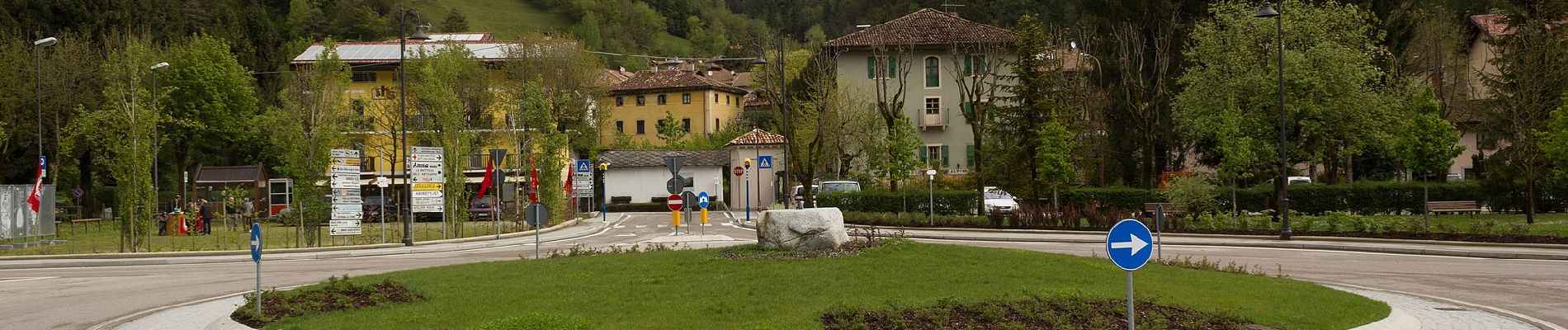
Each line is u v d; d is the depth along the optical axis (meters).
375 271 21.30
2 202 30.31
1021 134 40.00
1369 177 55.78
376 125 61.00
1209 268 16.89
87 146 53.00
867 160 55.19
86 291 17.84
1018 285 13.42
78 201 58.50
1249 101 44.03
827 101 57.19
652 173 62.75
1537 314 13.48
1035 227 35.59
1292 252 24.94
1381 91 44.53
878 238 18.05
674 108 92.56
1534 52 43.09
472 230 39.78
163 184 69.31
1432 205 39.12
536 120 43.34
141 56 41.97
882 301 12.05
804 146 58.84
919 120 61.91
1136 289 13.31
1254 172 41.12
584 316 11.48
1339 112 42.31
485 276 15.32
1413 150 32.66
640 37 134.75
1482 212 42.00
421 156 33.75
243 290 17.77
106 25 62.09
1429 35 49.88
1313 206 41.28
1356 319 11.63
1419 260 22.38
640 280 14.32
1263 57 43.72
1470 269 19.89
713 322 10.99
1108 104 52.41
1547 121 34.34
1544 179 39.69
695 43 134.38
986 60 55.38
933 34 61.84
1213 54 45.16
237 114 61.28
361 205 32.12
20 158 52.72
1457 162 63.12
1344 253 24.66
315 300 13.07
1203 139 49.88
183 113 57.97
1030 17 40.06
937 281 13.82
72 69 52.59
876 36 61.25
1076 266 15.58
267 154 69.50
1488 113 47.19
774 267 15.18
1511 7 46.00
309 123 49.81
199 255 27.92
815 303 12.11
